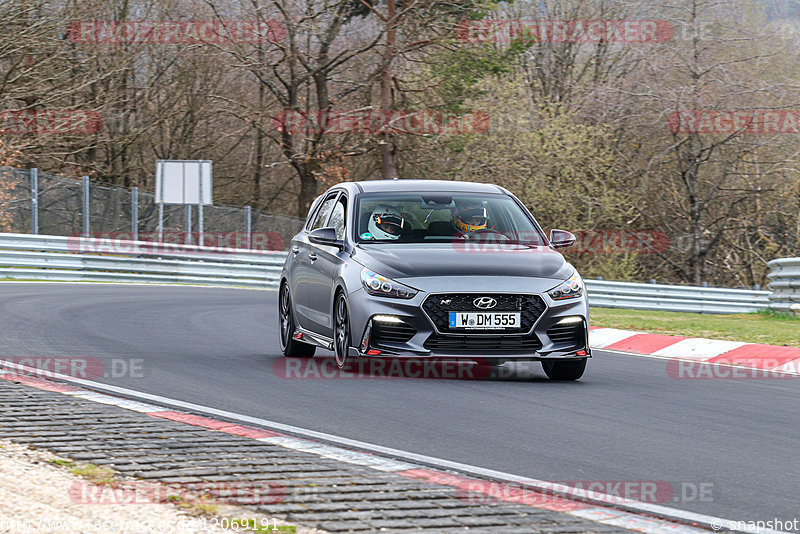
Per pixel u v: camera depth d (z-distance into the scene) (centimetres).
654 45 9894
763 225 10556
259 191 12612
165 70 11412
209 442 1761
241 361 2908
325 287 2764
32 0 8888
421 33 10144
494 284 2492
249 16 10319
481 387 2473
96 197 7244
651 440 1906
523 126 10556
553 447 1825
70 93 9412
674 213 10681
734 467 1700
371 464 1647
